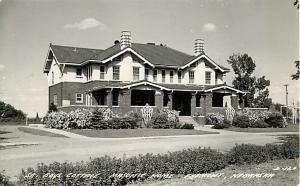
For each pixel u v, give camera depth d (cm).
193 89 3944
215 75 4369
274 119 3647
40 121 4184
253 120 3619
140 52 4234
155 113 3384
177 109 4234
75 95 3903
